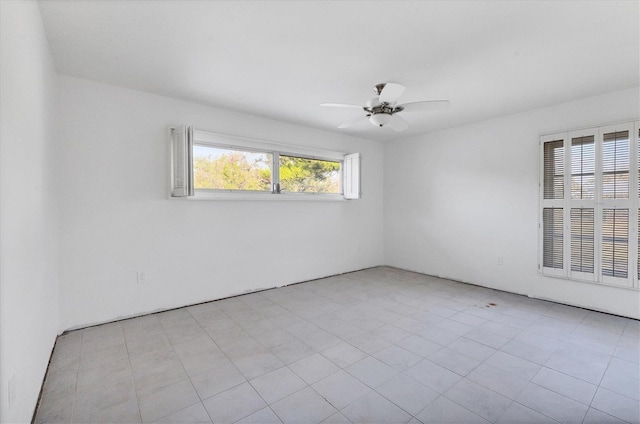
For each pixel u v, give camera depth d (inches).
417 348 100.8
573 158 139.3
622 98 126.3
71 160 112.0
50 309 94.3
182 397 75.8
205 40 88.2
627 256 125.7
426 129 191.8
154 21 78.8
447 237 191.5
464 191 182.2
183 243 139.4
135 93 125.7
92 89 116.2
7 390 49.9
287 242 177.2
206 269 146.5
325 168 197.0
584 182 136.3
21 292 58.9
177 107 136.6
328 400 74.7
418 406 72.5
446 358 94.3
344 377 84.4
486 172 171.6
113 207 121.3
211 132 144.8
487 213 171.6
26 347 62.3
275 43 89.9
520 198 157.9
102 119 118.4
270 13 75.5
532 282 154.2
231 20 78.4
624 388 79.0
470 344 103.5
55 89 105.5
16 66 56.7
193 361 92.5
